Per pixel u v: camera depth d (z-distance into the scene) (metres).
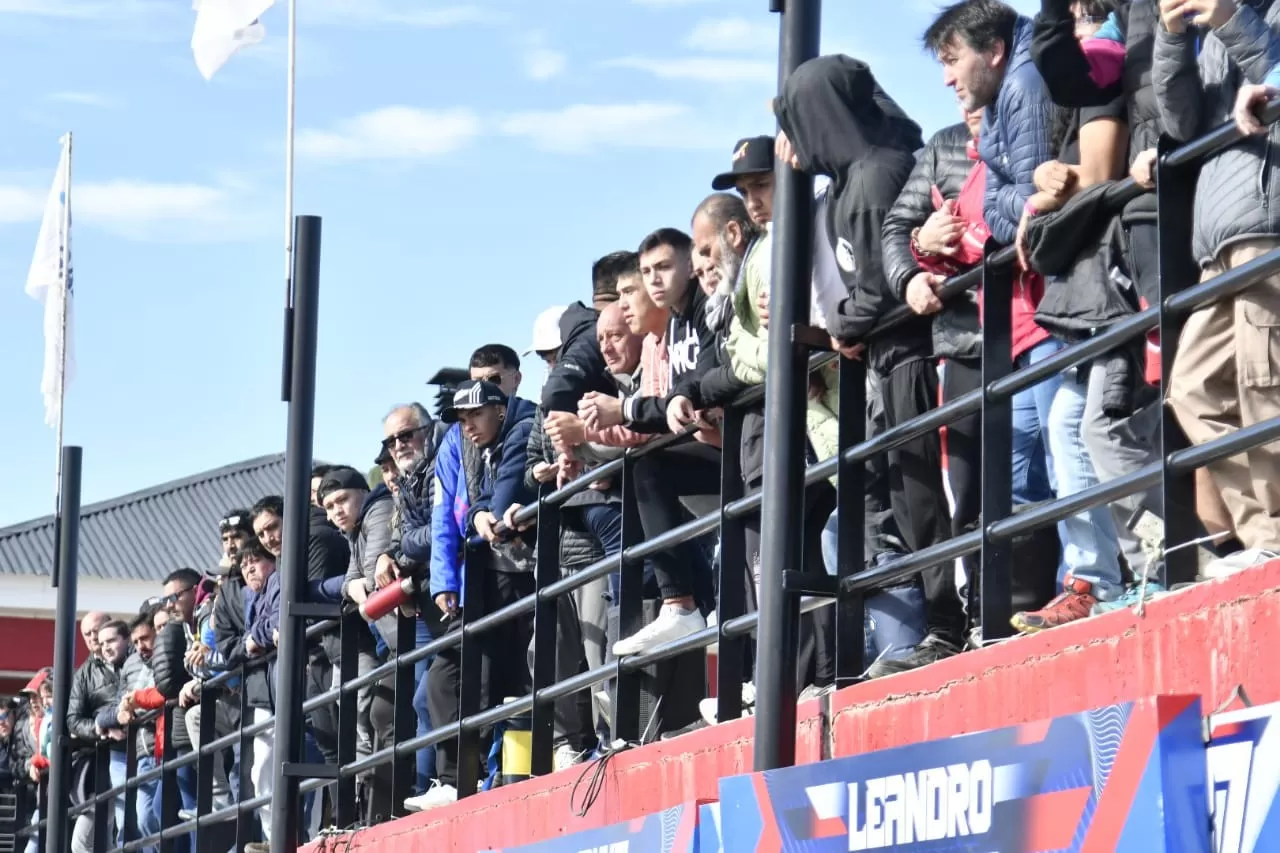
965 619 11.91
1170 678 8.79
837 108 11.88
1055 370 10.09
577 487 15.71
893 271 11.60
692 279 14.47
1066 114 10.91
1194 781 7.58
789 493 11.55
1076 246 10.38
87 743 33.00
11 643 51.09
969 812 8.79
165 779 27.59
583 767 14.96
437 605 18.55
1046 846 8.24
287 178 20.89
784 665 11.36
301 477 20.38
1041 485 11.87
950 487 11.75
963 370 11.50
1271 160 9.09
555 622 16.20
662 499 14.87
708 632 13.50
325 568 22.27
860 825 9.66
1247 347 9.27
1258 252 9.13
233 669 24.62
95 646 32.25
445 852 17.61
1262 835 7.20
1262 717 7.26
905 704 11.02
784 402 11.65
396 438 19.61
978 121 11.66
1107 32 10.88
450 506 18.11
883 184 11.80
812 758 11.94
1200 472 9.84
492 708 17.95
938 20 11.49
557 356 18.70
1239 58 9.29
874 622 12.65
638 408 14.40
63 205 32.91
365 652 21.62
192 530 56.00
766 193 13.05
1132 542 11.01
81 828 33.75
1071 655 9.53
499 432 17.56
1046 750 8.30
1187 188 9.57
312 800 24.91
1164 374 9.34
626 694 14.74
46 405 32.06
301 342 20.45
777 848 10.48
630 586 14.88
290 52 21.17
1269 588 8.20
